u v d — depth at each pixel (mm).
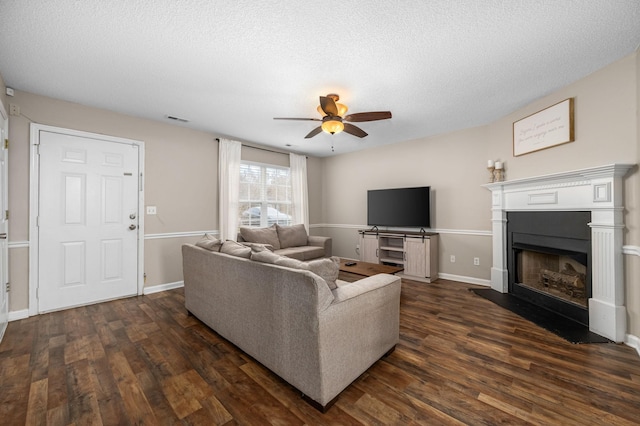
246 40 1963
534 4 1640
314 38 1942
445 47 2059
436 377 1766
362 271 3182
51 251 2908
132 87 2682
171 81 2561
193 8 1654
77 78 2498
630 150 2188
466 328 2498
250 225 4793
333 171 5879
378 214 4887
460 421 1394
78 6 1629
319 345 1434
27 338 2299
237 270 2012
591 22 1796
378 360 1959
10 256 2680
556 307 2836
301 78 2508
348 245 5621
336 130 2746
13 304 2691
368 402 1541
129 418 1422
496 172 3549
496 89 2752
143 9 1659
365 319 1732
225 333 2189
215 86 2660
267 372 1836
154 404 1524
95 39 1945
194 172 4016
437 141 4324
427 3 1625
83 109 3100
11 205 2686
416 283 4023
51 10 1658
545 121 2891
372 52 2113
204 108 3217
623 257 2242
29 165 2785
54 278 2928
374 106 3174
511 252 3439
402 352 2076
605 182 2291
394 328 2039
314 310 1440
